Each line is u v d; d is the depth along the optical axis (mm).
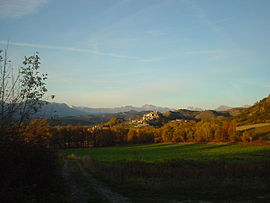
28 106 11633
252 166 24562
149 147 99750
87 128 111500
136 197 14977
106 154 69750
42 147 15062
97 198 14625
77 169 30281
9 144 11281
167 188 17109
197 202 13648
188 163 30156
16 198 9766
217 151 69062
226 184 17625
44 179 13906
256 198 13922
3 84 10609
